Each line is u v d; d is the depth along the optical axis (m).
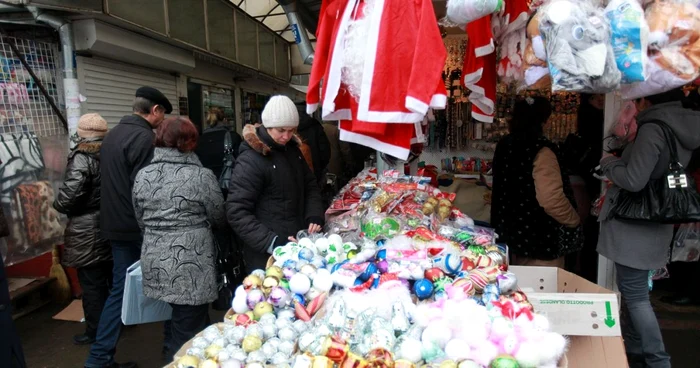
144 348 3.31
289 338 1.35
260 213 2.39
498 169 2.77
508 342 1.23
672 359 2.84
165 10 5.54
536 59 1.77
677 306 3.65
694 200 2.08
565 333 1.69
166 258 2.28
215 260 2.48
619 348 1.77
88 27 4.31
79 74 4.45
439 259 1.70
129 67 5.40
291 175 2.43
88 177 3.03
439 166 4.31
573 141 3.43
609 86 1.62
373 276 1.63
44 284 3.98
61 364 3.07
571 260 3.53
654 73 1.69
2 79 3.63
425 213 2.37
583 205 3.40
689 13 1.64
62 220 4.10
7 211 3.60
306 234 2.25
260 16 9.62
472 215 3.51
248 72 9.26
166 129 2.31
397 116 1.71
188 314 2.35
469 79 2.37
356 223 2.37
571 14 1.58
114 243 2.85
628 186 2.14
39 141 3.91
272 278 1.61
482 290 1.56
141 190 2.31
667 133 2.06
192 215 2.33
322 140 4.25
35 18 3.96
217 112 8.26
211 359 1.24
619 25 1.59
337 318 1.38
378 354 1.21
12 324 2.13
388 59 1.70
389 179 2.72
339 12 1.92
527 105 2.62
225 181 3.23
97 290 3.27
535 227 2.61
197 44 6.54
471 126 4.14
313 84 2.06
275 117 2.29
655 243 2.24
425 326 1.37
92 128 3.10
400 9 1.68
